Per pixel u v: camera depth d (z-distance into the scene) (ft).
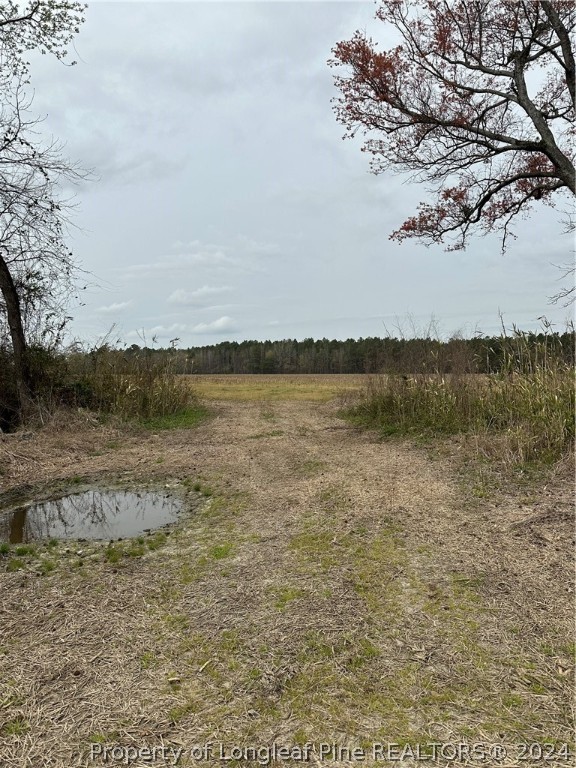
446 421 28.78
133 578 12.19
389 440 29.40
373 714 7.44
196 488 20.61
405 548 13.44
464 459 22.25
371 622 9.85
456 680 8.11
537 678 8.09
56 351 37.70
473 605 10.41
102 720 7.39
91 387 38.86
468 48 26.63
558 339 25.52
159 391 42.68
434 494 17.99
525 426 22.59
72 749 6.86
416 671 8.36
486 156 27.32
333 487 19.45
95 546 14.61
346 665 8.55
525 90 26.55
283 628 9.71
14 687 8.10
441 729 7.12
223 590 11.41
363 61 24.95
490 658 8.64
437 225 29.30
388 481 19.98
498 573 11.80
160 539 14.98
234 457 26.40
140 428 35.50
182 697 7.88
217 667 8.59
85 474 23.38
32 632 9.73
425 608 10.34
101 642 9.39
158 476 22.94
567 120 28.78
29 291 35.91
